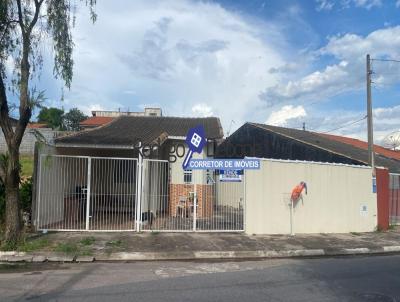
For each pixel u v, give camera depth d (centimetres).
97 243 1237
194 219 1492
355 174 1819
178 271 975
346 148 3009
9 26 1191
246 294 769
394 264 1145
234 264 1088
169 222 1595
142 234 1401
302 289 817
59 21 1221
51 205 1473
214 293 772
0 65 1184
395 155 3809
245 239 1410
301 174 1650
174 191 1825
